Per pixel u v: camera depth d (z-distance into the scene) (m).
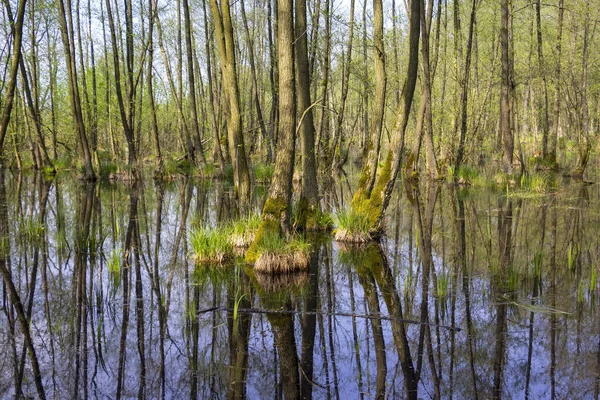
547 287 7.11
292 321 6.06
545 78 21.97
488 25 22.05
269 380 4.61
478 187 18.97
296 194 15.16
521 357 4.98
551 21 23.39
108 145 39.06
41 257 9.23
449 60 24.16
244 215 11.13
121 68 31.20
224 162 25.34
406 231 11.72
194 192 18.83
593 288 6.66
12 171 26.97
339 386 4.49
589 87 21.20
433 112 22.41
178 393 4.36
